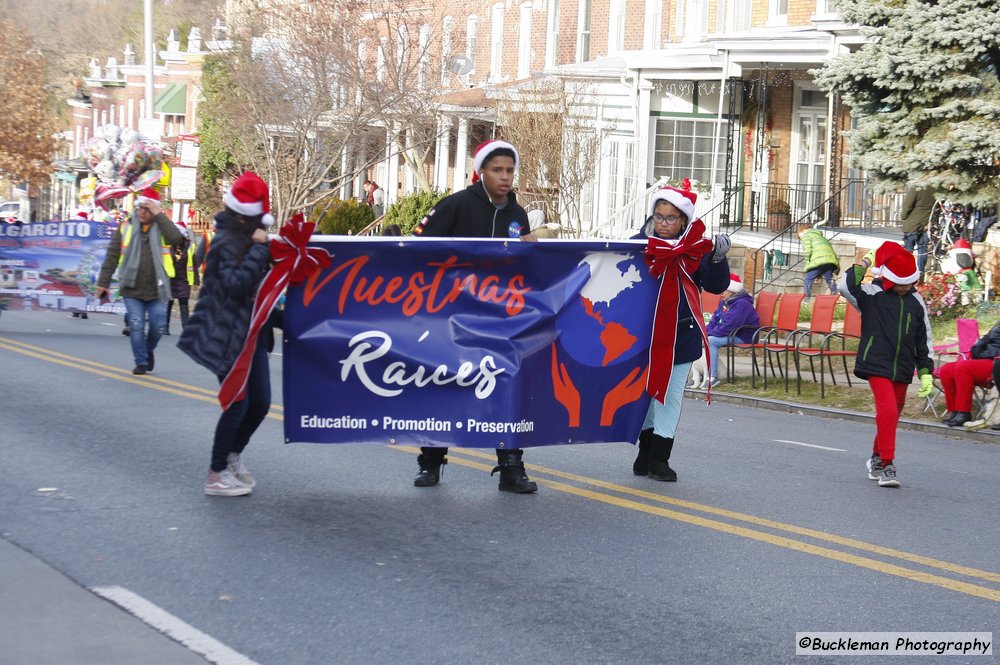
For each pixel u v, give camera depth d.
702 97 31.03
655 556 7.30
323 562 6.94
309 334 8.37
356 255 8.32
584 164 30.41
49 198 71.81
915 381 16.52
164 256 21.20
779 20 30.09
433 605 6.25
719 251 9.10
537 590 6.55
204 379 14.72
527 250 8.51
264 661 5.39
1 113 51.09
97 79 75.81
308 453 10.23
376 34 31.19
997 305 19.95
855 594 6.68
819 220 27.75
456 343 8.48
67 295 21.45
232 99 32.22
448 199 8.92
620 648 5.71
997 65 20.70
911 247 22.03
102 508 8.03
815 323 16.91
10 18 68.50
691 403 15.99
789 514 8.58
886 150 21.39
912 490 9.84
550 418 8.72
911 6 20.55
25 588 6.26
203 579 6.55
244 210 7.99
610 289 8.80
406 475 9.44
